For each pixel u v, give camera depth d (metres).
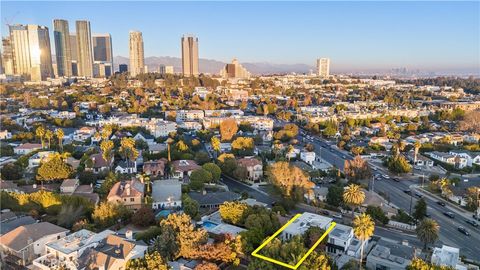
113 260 71.00
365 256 86.56
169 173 150.88
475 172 168.50
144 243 81.19
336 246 87.12
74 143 193.62
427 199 133.25
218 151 180.12
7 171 133.25
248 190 140.50
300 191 119.69
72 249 75.75
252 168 152.38
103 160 151.38
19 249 77.88
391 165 163.00
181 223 81.00
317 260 70.62
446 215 119.00
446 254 79.50
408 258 82.25
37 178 128.00
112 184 122.38
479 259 91.44
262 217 90.62
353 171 149.50
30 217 95.62
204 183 135.00
